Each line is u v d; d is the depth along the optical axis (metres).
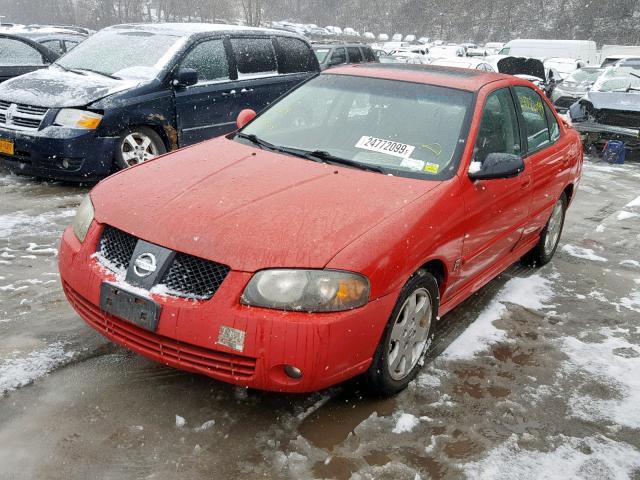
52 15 91.38
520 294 4.64
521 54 30.41
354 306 2.63
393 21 131.50
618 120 11.36
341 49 13.99
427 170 3.44
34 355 3.21
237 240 2.67
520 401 3.21
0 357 3.17
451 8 128.88
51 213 5.55
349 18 132.38
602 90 12.27
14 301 3.80
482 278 4.04
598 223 6.91
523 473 2.66
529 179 4.22
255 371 2.57
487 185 3.61
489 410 3.10
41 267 4.35
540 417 3.09
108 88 6.42
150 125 6.69
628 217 7.17
